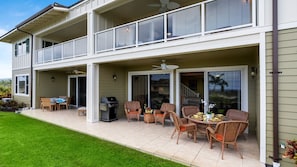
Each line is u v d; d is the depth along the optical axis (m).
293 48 3.79
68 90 14.31
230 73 7.27
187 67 8.17
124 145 5.29
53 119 9.05
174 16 5.94
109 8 8.23
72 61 9.40
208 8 5.24
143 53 6.59
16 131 6.75
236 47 4.80
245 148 5.06
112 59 7.58
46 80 13.08
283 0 3.92
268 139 4.02
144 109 9.49
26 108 12.40
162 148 5.01
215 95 7.57
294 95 3.76
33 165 3.96
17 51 14.62
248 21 4.62
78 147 5.09
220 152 4.75
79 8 9.09
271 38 4.07
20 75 14.09
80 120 8.84
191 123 5.83
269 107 4.04
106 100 8.57
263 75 4.12
